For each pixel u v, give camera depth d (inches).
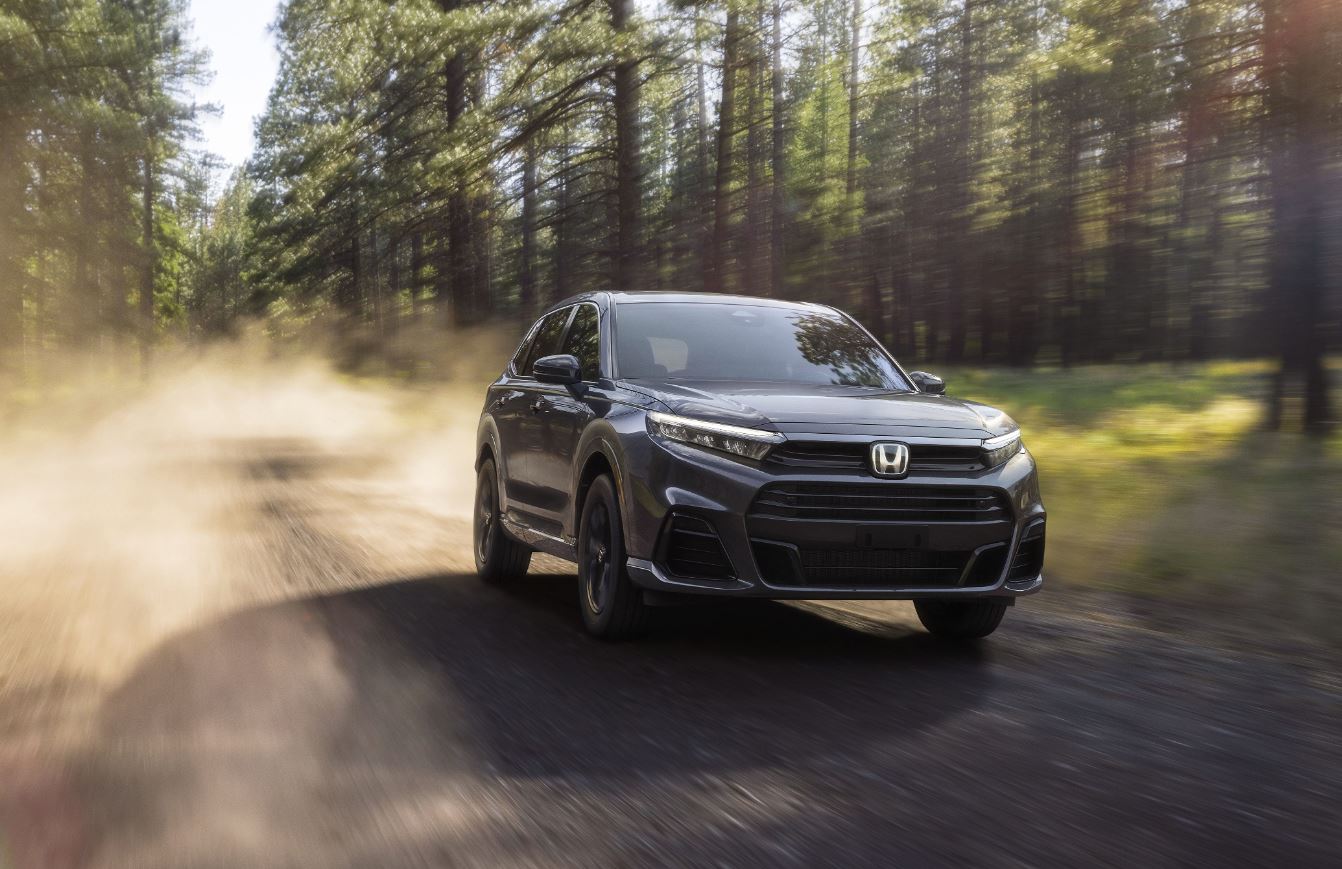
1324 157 473.7
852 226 1128.2
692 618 250.1
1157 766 153.1
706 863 119.6
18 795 139.1
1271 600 259.0
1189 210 714.8
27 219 1600.6
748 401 215.5
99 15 1517.0
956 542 206.1
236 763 151.0
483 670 202.4
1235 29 482.3
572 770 149.2
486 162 927.7
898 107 1427.2
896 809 135.8
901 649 223.6
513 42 904.3
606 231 1005.8
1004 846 125.0
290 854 121.6
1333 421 486.6
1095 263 1090.1
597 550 229.6
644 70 886.4
